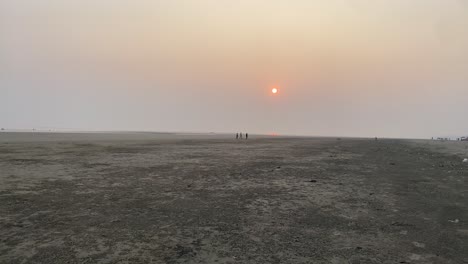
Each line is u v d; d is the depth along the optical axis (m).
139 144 51.12
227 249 7.36
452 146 51.81
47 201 11.60
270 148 43.31
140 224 9.16
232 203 11.71
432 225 9.24
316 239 8.08
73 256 6.84
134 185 14.88
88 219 9.55
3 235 8.09
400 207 11.25
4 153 29.78
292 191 13.84
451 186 15.09
